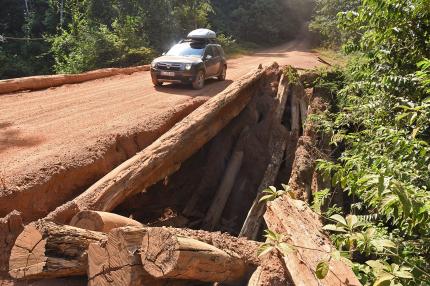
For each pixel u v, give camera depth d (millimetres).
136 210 8250
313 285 3432
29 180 6332
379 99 6520
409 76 5699
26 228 4191
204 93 13695
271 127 10945
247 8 51906
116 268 3746
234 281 4371
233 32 48062
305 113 11352
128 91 13812
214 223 9148
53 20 31828
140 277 3688
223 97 10320
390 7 5633
